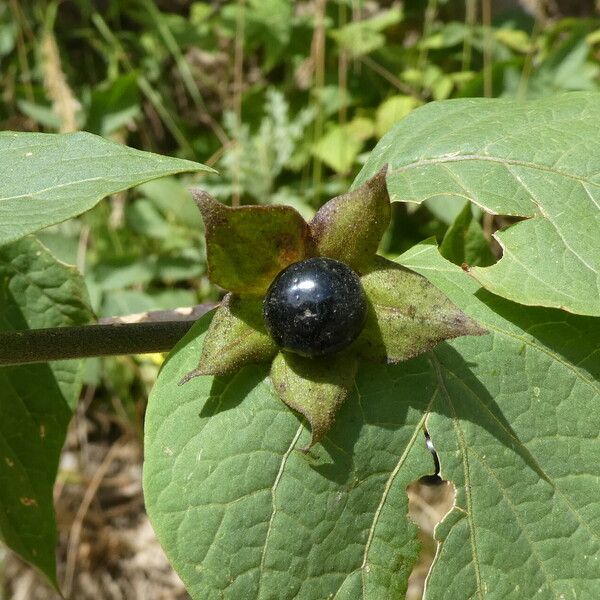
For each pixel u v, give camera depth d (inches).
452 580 5.5
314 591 5.4
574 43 15.3
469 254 8.3
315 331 5.1
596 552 5.6
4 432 8.4
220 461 5.4
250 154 15.4
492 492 5.6
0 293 8.2
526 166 6.3
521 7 17.5
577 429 5.8
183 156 16.6
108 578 15.8
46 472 8.5
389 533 5.5
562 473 5.7
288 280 5.2
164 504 5.3
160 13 17.5
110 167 5.4
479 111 6.8
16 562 15.7
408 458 5.6
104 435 16.2
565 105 6.7
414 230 14.4
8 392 8.3
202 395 5.5
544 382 5.8
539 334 5.9
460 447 5.6
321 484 5.4
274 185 15.6
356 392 5.6
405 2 17.6
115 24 17.2
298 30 16.6
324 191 15.3
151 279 14.9
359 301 5.2
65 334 6.4
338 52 16.2
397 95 16.0
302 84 16.4
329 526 5.4
